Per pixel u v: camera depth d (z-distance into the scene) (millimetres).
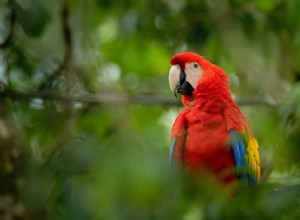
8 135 7098
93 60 12617
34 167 6473
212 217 5484
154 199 5312
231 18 12531
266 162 10875
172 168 5332
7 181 6758
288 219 5516
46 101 10055
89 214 5727
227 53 13125
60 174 6059
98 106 11414
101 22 13375
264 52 12570
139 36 13375
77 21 12281
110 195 5285
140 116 13305
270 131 11359
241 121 9977
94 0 12477
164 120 13656
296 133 9398
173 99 12602
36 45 11359
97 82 12664
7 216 6598
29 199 6113
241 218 5492
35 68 11203
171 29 13227
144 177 5148
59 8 11039
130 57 14453
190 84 10625
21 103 10328
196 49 12898
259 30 12492
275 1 12453
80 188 5832
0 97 7645
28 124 10234
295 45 12711
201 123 9742
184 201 5406
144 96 12422
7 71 9812
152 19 13031
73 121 10367
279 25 12344
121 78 14766
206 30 12812
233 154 9656
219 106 9883
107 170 5203
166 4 13070
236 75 13969
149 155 5277
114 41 14320
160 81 14812
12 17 9320
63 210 5969
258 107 13047
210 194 5512
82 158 5695
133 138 5574
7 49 10109
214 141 9617
